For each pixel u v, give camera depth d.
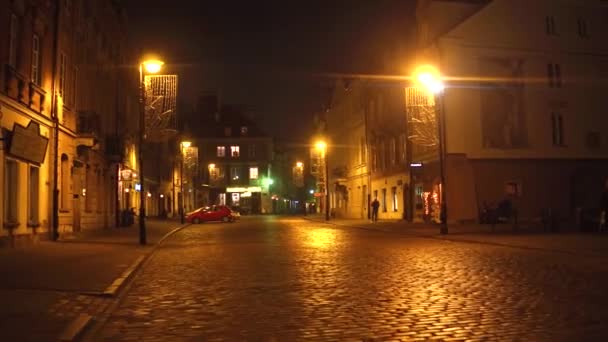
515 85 39.00
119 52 39.53
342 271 14.60
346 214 66.44
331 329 8.00
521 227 33.56
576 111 39.91
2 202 19.36
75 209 28.84
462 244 23.67
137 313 9.59
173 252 21.61
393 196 49.06
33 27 21.77
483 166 38.00
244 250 21.89
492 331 7.69
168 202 68.50
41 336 7.48
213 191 94.44
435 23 39.31
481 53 38.53
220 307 9.89
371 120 54.88
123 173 37.88
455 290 11.22
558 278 12.78
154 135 34.19
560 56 39.91
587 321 8.23
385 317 8.73
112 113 37.50
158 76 32.72
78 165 28.78
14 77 19.72
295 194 129.50
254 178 94.81
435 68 38.03
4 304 9.85
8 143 19.52
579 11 40.59
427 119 37.66
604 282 12.08
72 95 27.36
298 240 27.39
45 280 12.84
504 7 39.09
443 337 7.41
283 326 8.26
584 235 26.02
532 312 8.91
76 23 27.73
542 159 38.94
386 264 16.12
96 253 19.48
